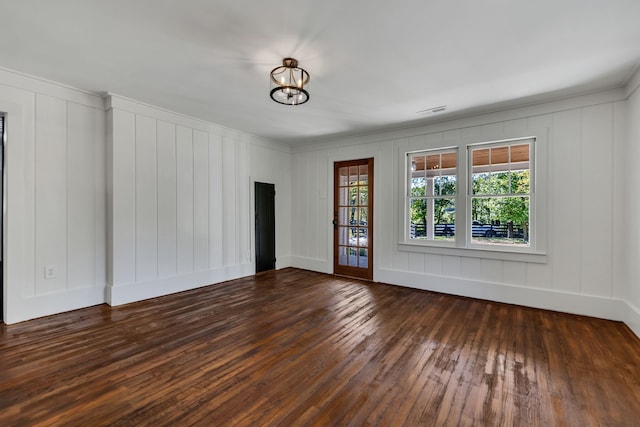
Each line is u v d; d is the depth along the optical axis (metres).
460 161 3.99
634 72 2.70
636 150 2.73
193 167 4.20
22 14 1.91
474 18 1.95
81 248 3.30
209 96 3.36
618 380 1.99
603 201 3.11
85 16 1.94
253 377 2.01
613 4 1.80
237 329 2.82
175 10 1.88
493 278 3.76
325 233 5.38
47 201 3.06
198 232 4.29
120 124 3.43
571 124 3.27
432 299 3.81
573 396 1.83
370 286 4.44
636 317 2.71
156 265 3.81
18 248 2.89
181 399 1.78
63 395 1.80
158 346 2.45
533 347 2.47
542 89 3.09
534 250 3.51
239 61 2.54
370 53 2.40
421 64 2.58
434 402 1.77
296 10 1.88
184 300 3.69
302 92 2.60
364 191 4.93
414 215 4.50
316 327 2.88
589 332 2.76
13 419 1.59
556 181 3.35
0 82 2.74
